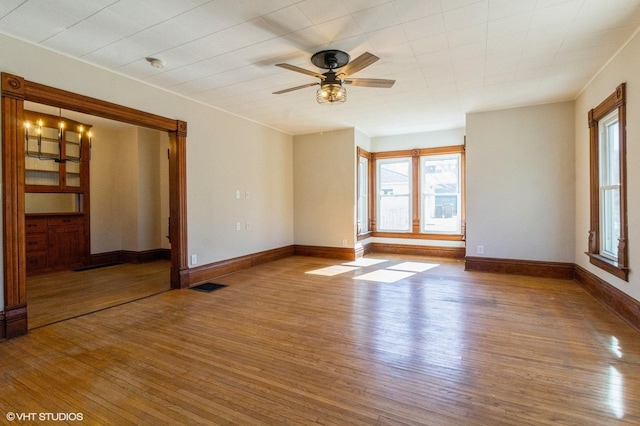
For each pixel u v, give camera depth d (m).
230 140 5.25
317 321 3.20
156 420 1.75
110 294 4.15
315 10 2.51
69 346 2.66
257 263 5.91
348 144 6.43
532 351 2.53
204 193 4.76
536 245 4.97
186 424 1.72
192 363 2.38
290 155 6.92
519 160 5.02
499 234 5.18
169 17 2.59
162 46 3.06
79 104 3.29
